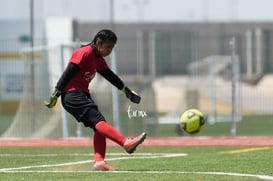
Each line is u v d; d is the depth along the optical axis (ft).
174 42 352.90
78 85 77.15
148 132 165.37
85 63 76.59
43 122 157.99
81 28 406.62
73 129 162.20
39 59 162.50
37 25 256.93
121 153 108.17
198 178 68.08
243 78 311.27
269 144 126.72
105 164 77.51
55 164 89.76
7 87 239.91
